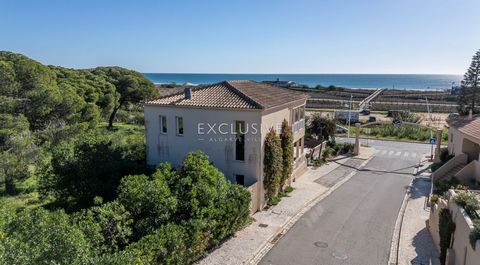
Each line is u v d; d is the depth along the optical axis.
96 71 60.81
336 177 29.47
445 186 24.42
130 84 56.91
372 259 15.48
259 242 16.80
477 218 12.75
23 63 35.25
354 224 19.31
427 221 18.56
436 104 82.12
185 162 16.69
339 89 120.62
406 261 15.11
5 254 7.30
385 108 81.62
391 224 19.36
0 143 25.44
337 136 50.53
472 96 41.50
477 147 27.02
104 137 23.48
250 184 20.89
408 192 25.56
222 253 15.66
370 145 44.69
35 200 22.05
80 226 11.80
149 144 23.61
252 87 25.41
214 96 22.44
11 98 31.86
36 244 8.51
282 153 22.98
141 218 14.02
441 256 14.94
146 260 11.57
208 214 15.06
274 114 22.03
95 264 8.96
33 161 25.86
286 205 21.98
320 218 20.11
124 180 15.56
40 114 34.88
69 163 20.27
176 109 22.09
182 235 13.39
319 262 15.18
